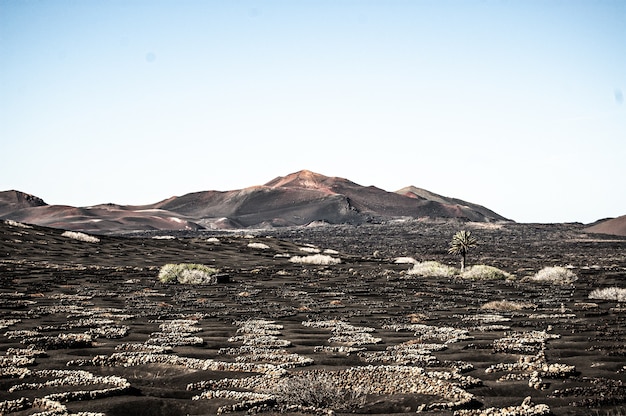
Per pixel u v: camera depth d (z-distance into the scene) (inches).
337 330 1331.2
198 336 1235.9
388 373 842.2
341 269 3449.8
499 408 663.8
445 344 1139.9
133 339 1173.7
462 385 765.9
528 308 1807.3
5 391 730.2
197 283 2539.4
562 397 714.8
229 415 629.9
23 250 3344.0
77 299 1838.1
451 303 1953.7
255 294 2146.9
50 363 914.1
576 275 3014.3
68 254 3459.6
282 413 634.2
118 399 684.7
